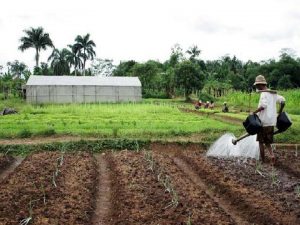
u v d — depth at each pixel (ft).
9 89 246.27
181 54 300.20
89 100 192.34
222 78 298.97
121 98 196.65
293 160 46.16
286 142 60.70
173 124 80.12
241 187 34.91
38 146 55.57
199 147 58.29
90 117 100.58
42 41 271.49
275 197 32.01
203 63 338.95
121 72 353.92
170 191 32.12
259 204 29.89
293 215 27.58
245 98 163.73
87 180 37.09
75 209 28.58
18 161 50.49
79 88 190.39
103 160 50.26
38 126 74.49
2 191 32.17
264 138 43.14
